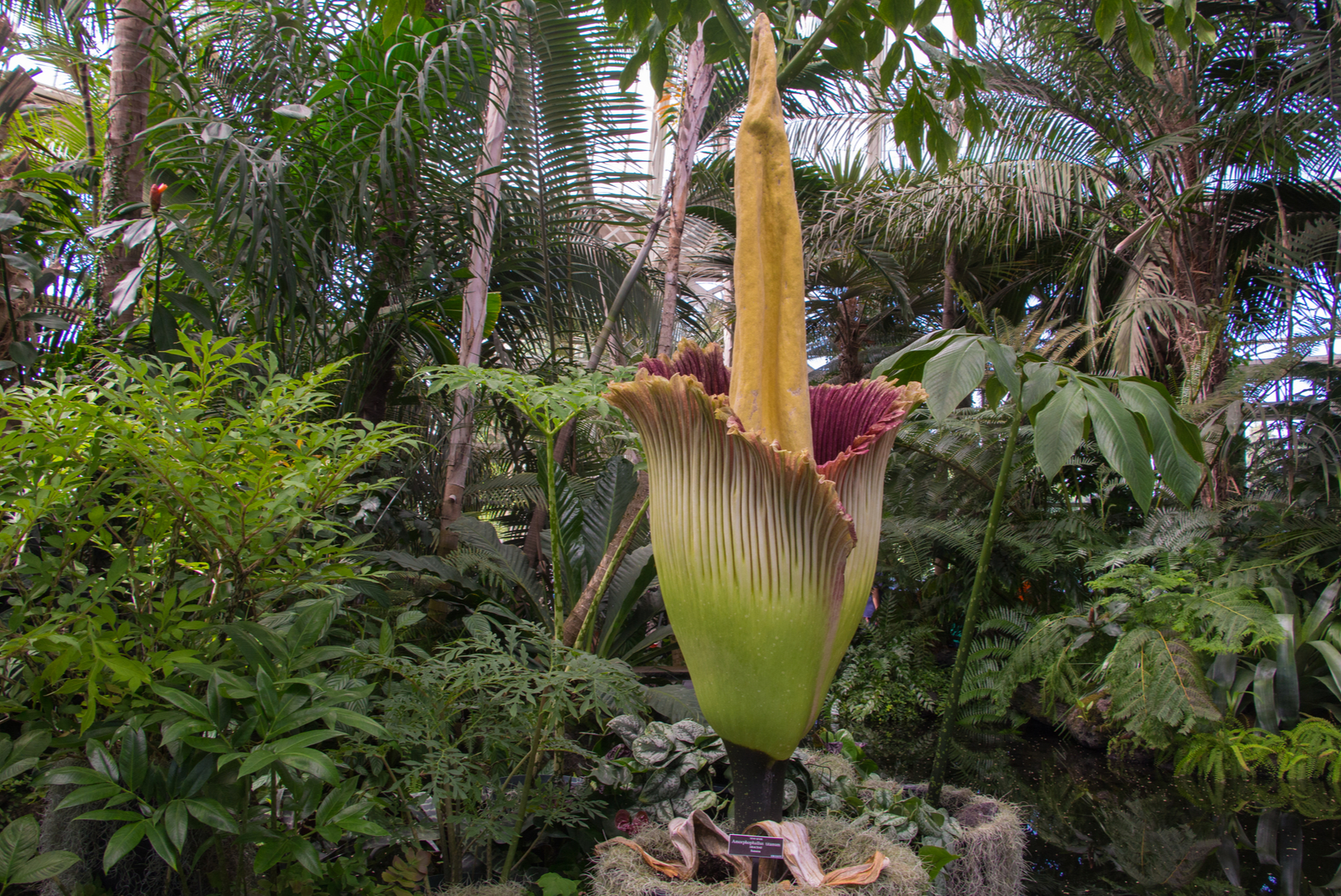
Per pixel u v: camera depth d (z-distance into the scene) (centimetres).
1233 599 320
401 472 313
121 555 124
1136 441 138
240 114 262
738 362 89
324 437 134
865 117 523
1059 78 472
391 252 274
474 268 322
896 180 550
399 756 168
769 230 89
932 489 432
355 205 262
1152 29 168
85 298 245
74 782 104
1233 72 457
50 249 259
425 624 275
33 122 434
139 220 224
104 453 120
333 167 257
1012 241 548
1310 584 371
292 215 257
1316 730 298
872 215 533
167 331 210
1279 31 438
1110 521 443
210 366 136
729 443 80
